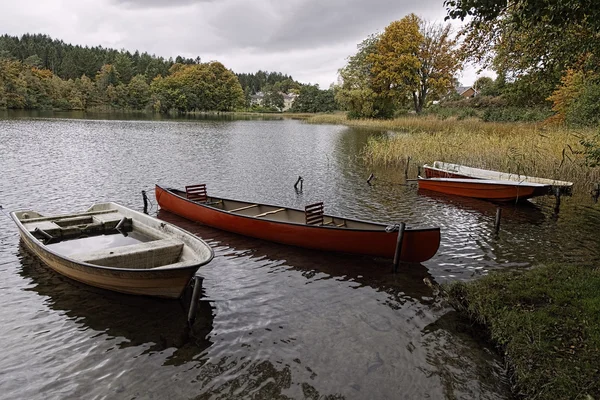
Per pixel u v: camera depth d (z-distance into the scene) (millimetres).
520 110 34531
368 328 6238
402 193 16094
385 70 49469
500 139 20484
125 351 5652
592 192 14773
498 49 11312
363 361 5430
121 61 99000
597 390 4254
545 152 16891
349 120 57781
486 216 12781
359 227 9445
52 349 5676
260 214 11484
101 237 9320
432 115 45062
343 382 5027
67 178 17281
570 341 5059
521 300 6195
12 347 5707
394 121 44875
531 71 11609
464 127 29906
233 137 37656
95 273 6887
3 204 13180
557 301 5980
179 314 6621
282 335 6059
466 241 10305
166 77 100812
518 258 9125
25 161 20641
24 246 9398
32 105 73062
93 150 25531
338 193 16062
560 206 13805
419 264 8742
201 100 96688
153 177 18297
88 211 10680
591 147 11219
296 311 6766
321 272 8320
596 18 6234
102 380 5062
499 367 5266
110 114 75562
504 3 6328
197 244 7672
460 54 12109
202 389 4898
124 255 7328
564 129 20859
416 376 5125
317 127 52469
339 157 25344
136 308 6789
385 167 21844
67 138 31469
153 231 9031
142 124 51375
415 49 49344
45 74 82438
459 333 6047
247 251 9438
